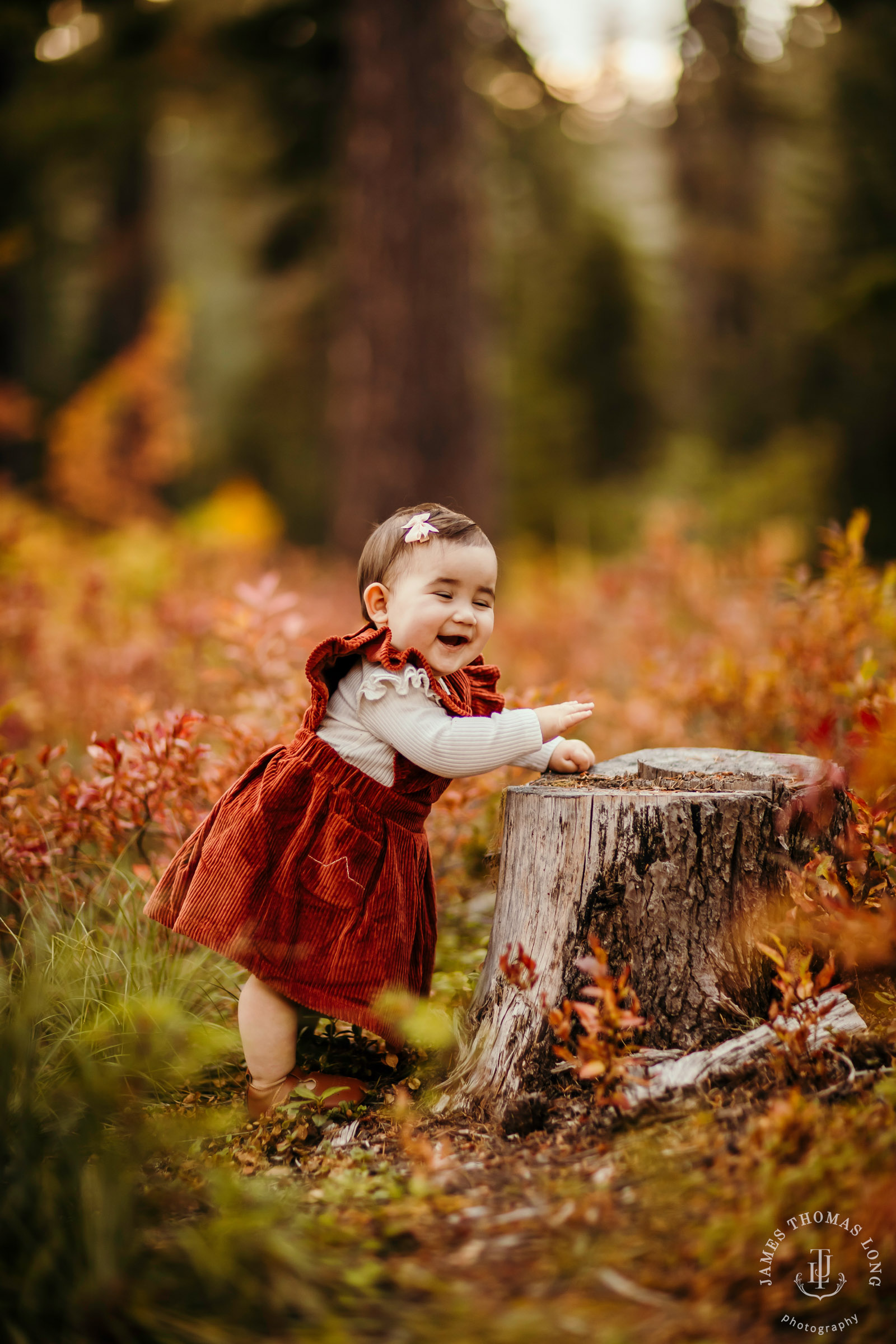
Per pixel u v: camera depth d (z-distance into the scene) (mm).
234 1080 2455
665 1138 1934
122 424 14781
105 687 4762
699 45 16609
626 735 4262
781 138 16859
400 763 2295
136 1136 1867
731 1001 2168
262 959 2195
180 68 10414
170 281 20375
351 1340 1492
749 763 2559
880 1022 2254
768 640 4469
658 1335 1486
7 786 3014
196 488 21578
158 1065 2348
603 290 18969
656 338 19734
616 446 19969
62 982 2367
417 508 2398
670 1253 1636
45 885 2889
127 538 9625
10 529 6773
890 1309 1520
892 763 2148
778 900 2211
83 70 10633
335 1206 1874
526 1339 1477
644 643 5344
